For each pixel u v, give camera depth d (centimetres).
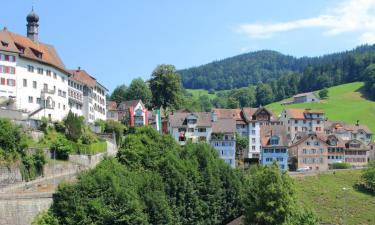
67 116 13012
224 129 18688
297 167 19412
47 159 11150
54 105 13925
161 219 10181
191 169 11969
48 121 12506
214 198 12012
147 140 12431
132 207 9600
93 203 9275
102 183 9681
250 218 10925
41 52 13812
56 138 12075
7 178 9825
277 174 11088
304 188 15788
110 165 10988
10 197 8681
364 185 16275
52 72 14075
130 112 19500
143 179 10781
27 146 10569
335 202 14988
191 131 18538
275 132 19038
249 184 13025
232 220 12431
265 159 18688
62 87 14650
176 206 11175
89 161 12450
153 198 10275
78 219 9069
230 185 12581
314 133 19925
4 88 12756
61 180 10456
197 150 12788
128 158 11869
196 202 11525
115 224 9369
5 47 12812
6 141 10075
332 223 13688
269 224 10631
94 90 17700
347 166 19150
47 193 9144
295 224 10675
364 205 14938
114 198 9600
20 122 11638
